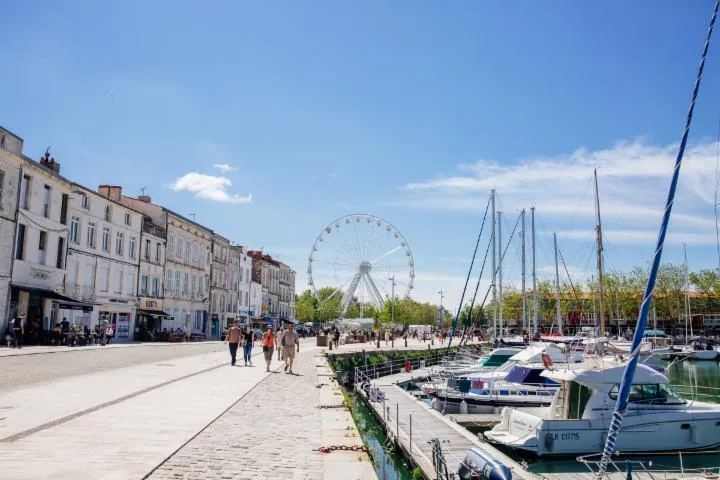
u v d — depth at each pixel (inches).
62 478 314.5
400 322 4729.3
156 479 330.6
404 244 2915.8
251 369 1103.0
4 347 1238.9
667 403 749.9
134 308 2100.1
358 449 439.8
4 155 1347.2
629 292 3447.3
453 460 580.4
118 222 2000.5
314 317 4822.8
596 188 1460.4
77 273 1744.6
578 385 749.3
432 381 1258.6
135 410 548.7
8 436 405.4
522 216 2326.5
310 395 765.3
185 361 1196.5
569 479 622.5
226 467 371.9
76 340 1494.8
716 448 737.0
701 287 3472.0
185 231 2571.4
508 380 1114.7
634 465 678.5
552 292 3686.0
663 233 378.3
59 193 1615.4
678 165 383.2
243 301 3395.7
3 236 1355.8
